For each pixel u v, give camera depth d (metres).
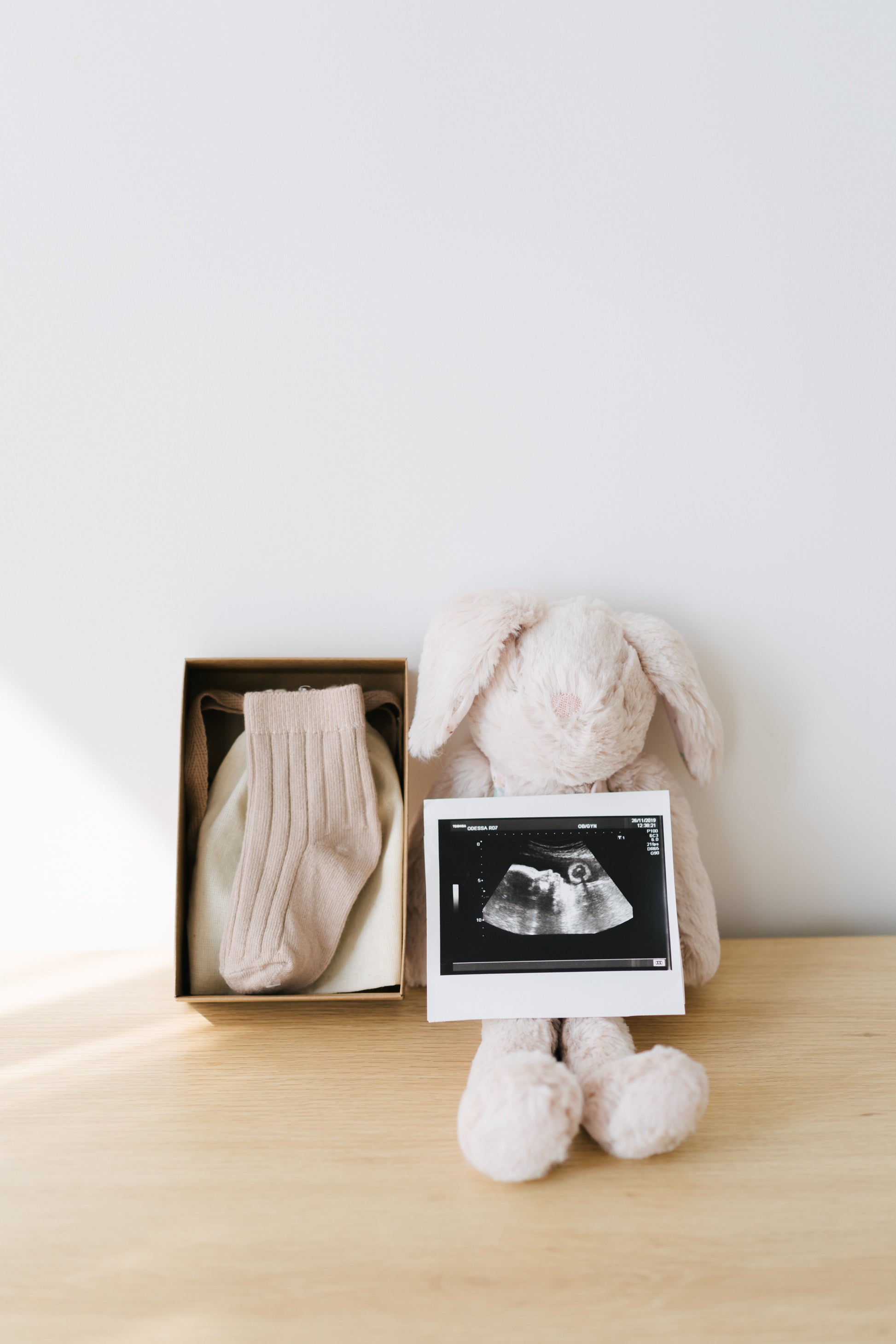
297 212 0.88
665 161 0.90
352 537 0.92
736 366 0.92
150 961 0.93
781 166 0.91
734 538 0.94
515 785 0.84
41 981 0.89
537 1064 0.64
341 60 0.87
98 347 0.89
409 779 0.93
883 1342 0.51
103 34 0.86
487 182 0.89
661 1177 0.63
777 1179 0.62
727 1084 0.73
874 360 0.93
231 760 0.87
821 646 0.96
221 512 0.91
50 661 0.92
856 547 0.95
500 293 0.90
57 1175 0.62
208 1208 0.59
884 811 0.99
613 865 0.79
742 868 0.99
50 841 0.95
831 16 0.89
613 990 0.76
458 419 0.91
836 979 0.89
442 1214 0.59
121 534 0.91
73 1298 0.53
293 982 0.79
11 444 0.89
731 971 0.90
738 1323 0.51
